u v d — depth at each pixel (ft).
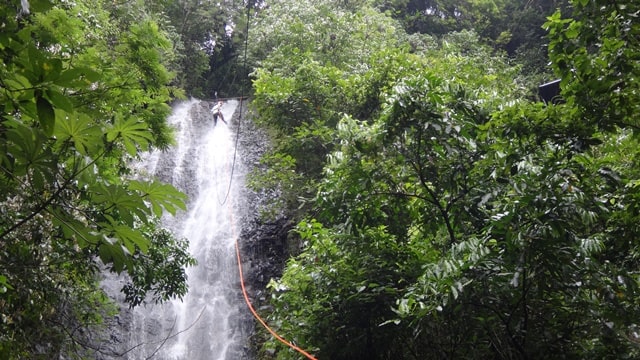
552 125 21.15
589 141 20.59
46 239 23.76
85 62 21.12
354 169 25.70
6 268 18.90
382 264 25.86
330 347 26.25
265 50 75.61
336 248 27.55
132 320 50.57
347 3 73.72
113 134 10.82
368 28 65.87
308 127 44.88
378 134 24.35
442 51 61.00
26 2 9.12
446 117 23.82
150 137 11.23
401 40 76.07
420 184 26.00
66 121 9.80
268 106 48.80
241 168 76.07
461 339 22.25
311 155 45.62
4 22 9.46
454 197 24.89
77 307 34.60
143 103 30.01
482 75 45.42
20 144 9.49
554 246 18.98
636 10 19.94
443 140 23.84
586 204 19.25
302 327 27.45
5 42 9.38
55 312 32.83
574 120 20.83
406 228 27.68
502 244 20.63
